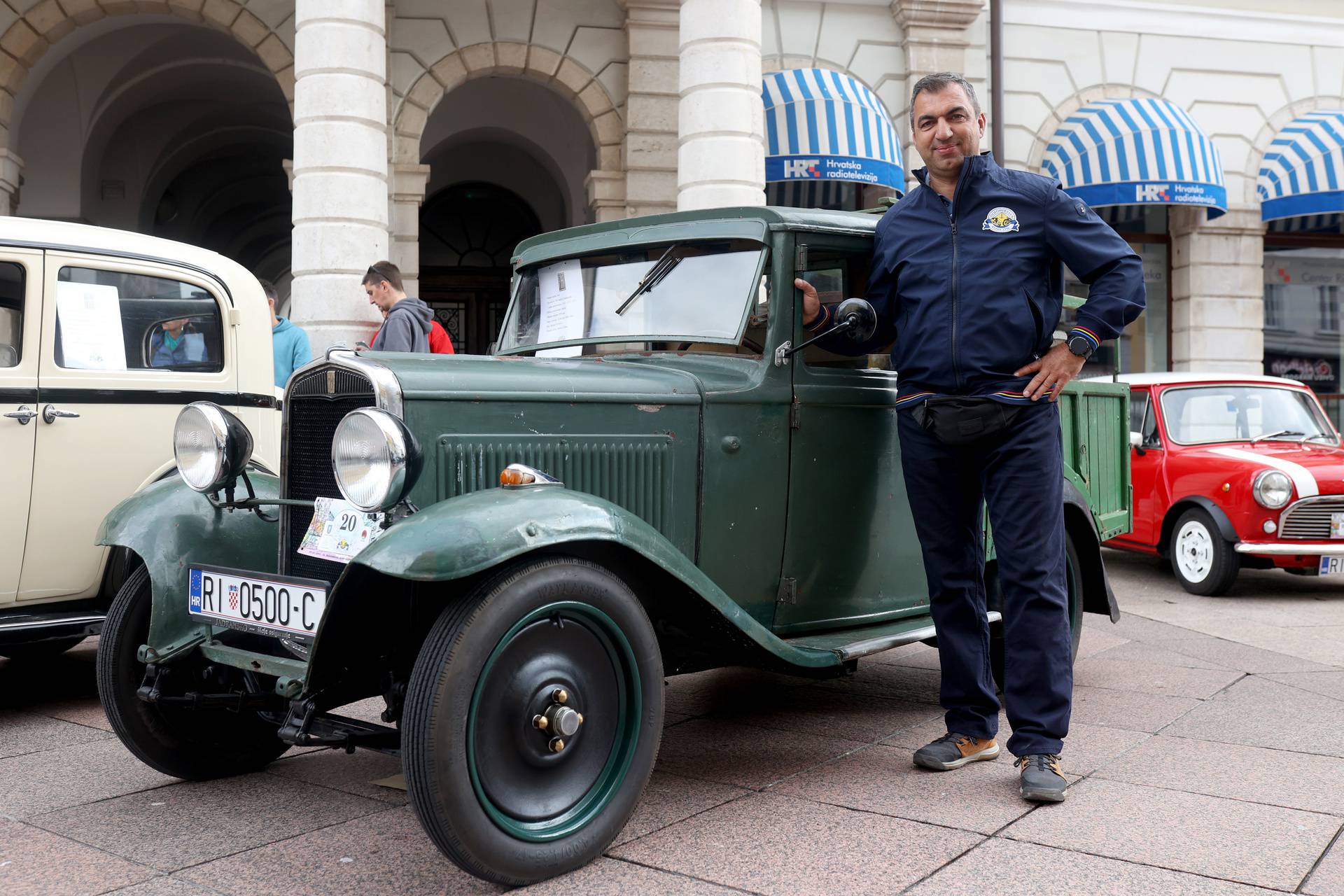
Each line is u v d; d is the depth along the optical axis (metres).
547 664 2.60
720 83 9.41
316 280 8.70
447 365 2.97
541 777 2.59
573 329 3.89
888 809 3.00
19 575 4.23
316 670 2.65
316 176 8.70
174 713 3.30
